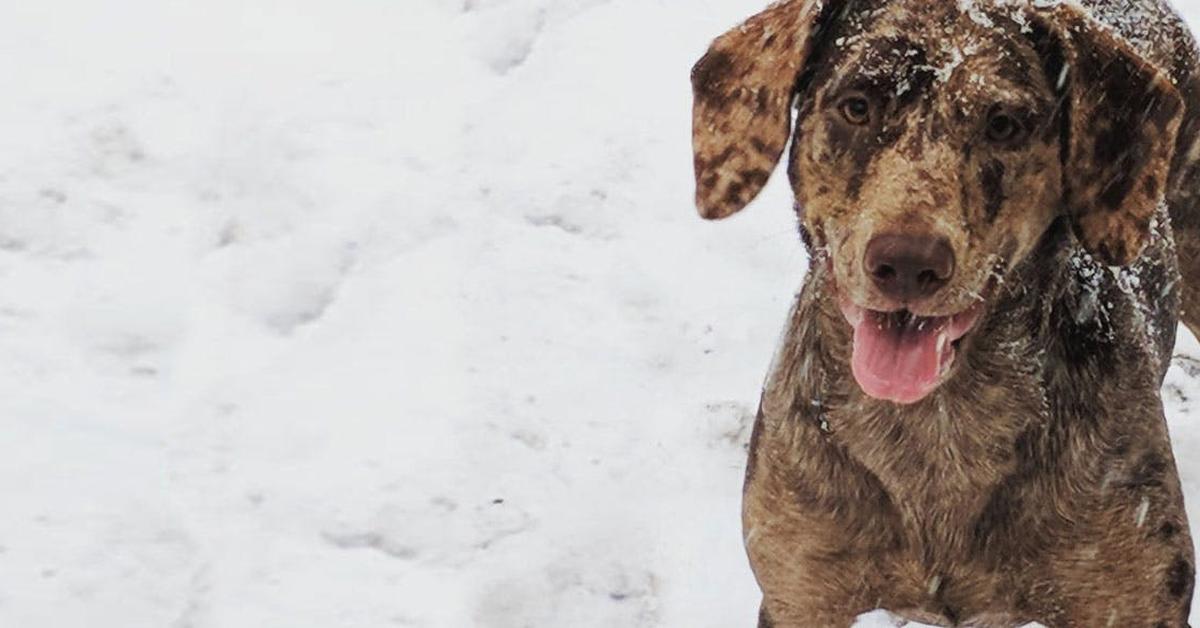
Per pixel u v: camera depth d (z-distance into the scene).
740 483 5.65
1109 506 4.02
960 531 4.10
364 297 6.27
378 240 6.52
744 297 6.45
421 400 5.82
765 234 6.74
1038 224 3.84
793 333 4.23
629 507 5.54
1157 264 4.68
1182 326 6.41
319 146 6.91
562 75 7.49
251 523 5.30
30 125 6.83
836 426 4.08
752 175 3.97
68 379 5.77
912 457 4.04
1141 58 3.79
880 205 3.60
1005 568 4.12
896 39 3.71
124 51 7.30
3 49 7.23
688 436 5.83
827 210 3.80
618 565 5.32
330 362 5.98
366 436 5.65
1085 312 4.08
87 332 5.96
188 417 5.67
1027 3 3.79
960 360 3.89
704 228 6.76
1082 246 3.92
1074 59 3.77
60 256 6.29
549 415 5.84
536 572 5.23
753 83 3.94
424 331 6.13
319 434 5.65
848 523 4.14
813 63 3.91
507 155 7.03
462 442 5.65
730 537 5.43
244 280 6.26
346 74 7.35
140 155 6.77
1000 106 3.67
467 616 5.04
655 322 6.32
